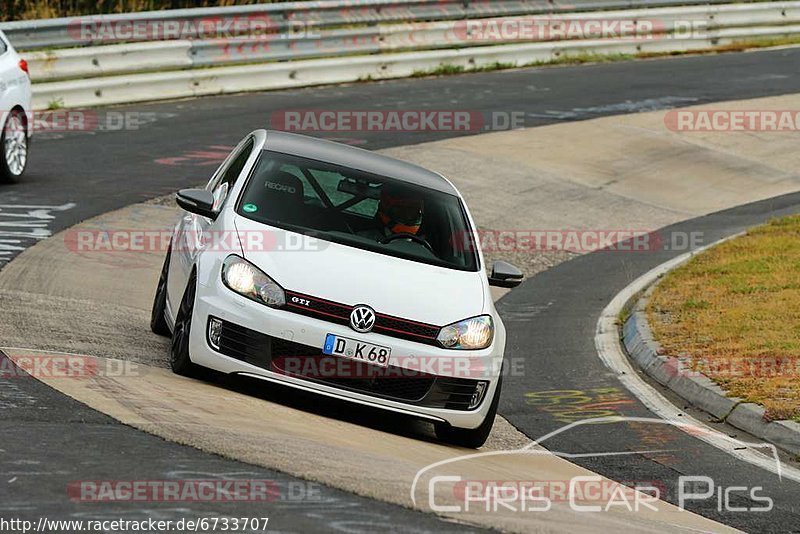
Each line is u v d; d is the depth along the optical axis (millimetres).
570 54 99188
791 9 112688
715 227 60438
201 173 57750
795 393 32875
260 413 25047
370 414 28953
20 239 42781
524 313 45031
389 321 26062
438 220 30094
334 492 19672
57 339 29359
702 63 99812
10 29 67938
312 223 28562
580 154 70812
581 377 36875
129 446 20672
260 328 25734
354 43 86688
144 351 29812
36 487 17812
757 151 74875
